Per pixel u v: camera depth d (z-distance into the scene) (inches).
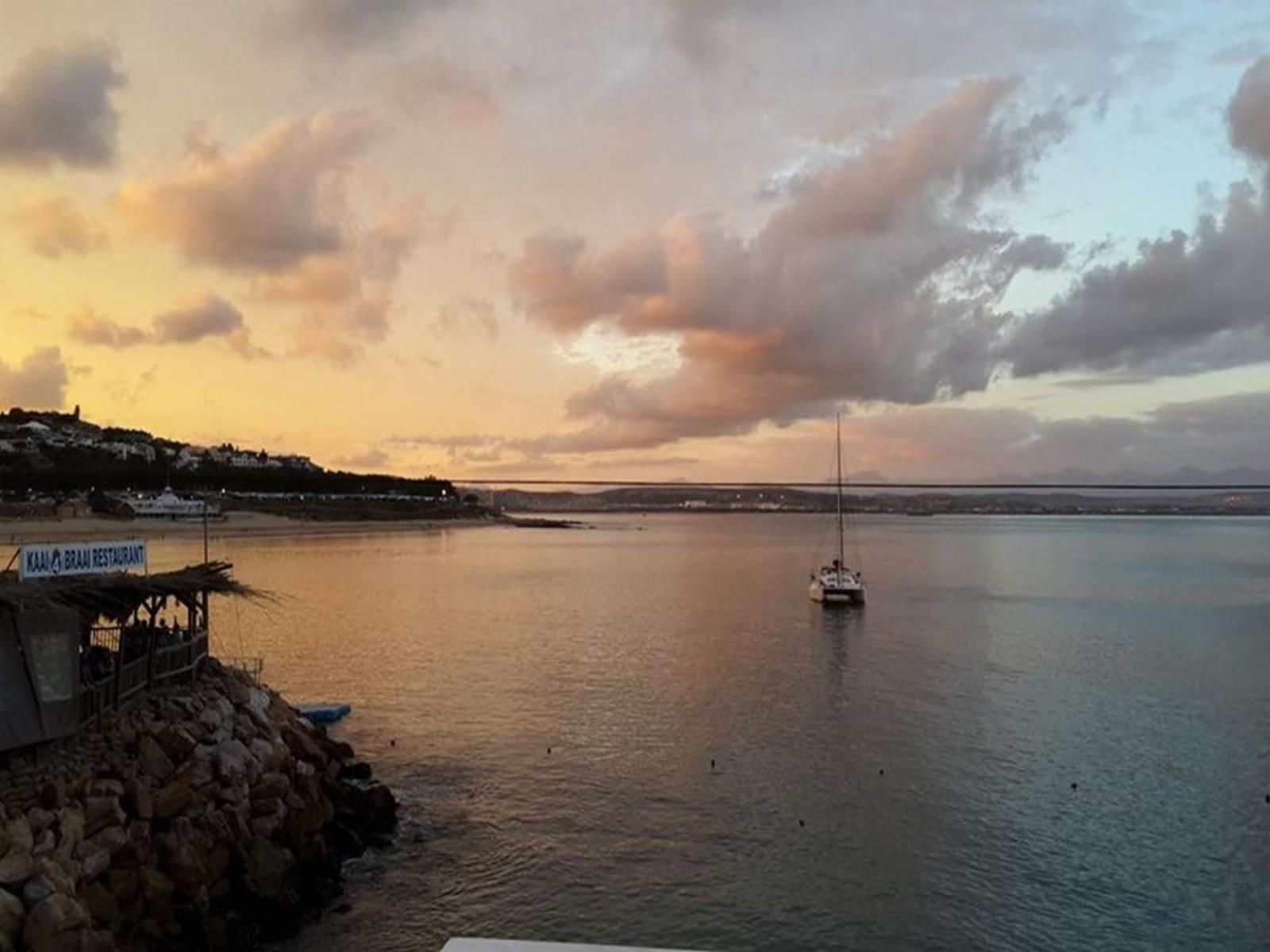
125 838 839.1
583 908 987.3
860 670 2213.3
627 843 1151.6
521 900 1002.1
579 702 1871.3
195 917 850.1
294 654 2406.5
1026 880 1050.1
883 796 1320.1
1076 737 1617.9
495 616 3179.1
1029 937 927.7
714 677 2132.1
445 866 1086.4
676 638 2716.5
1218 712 1800.0
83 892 769.6
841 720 1729.8
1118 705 1854.1
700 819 1232.8
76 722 888.9
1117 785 1362.0
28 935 694.5
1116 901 999.6
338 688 1999.3
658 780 1385.3
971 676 2146.9
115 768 900.6
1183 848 1133.1
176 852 863.7
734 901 1002.1
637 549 7726.4
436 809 1264.8
